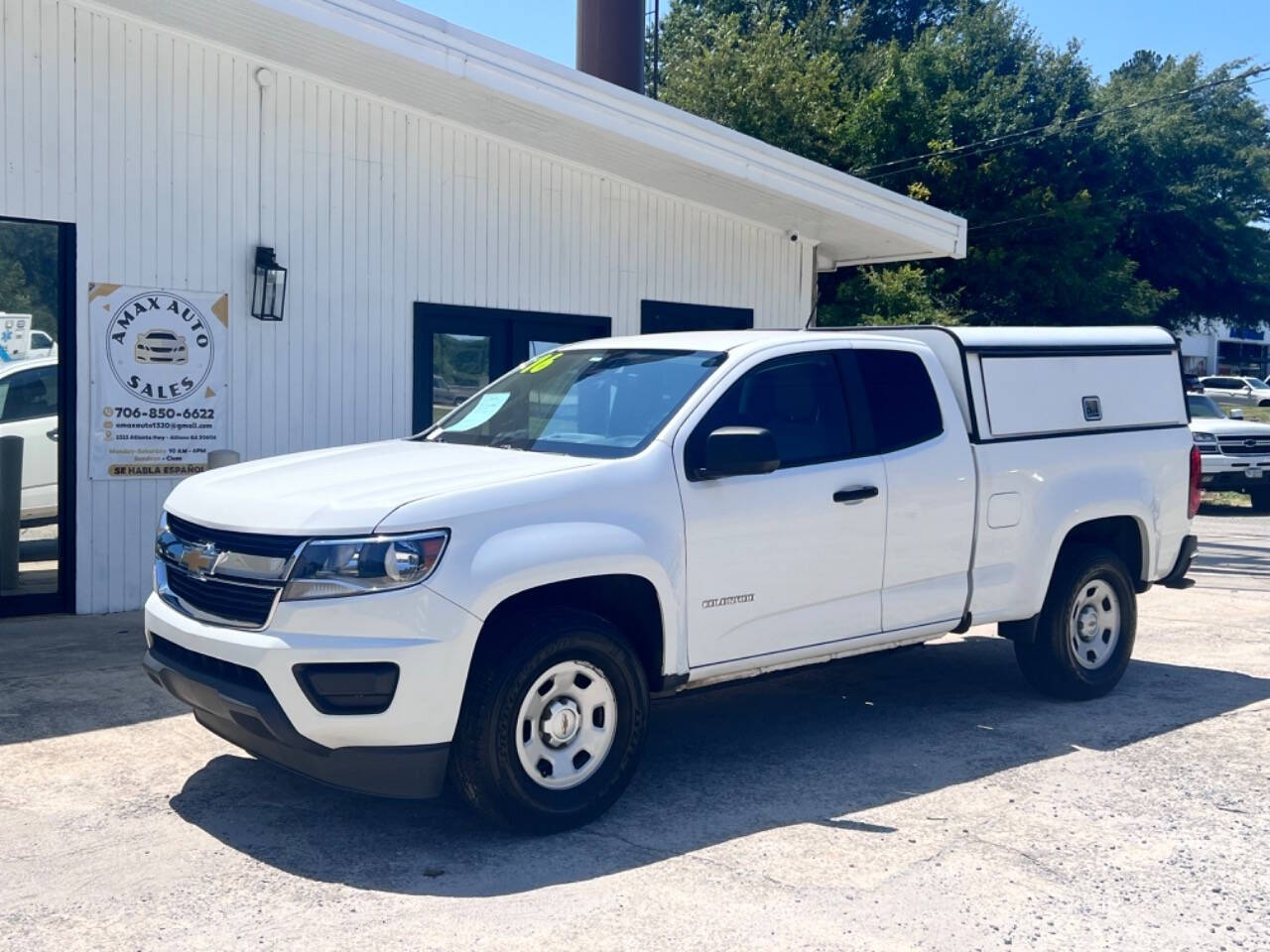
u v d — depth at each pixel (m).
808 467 5.80
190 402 9.30
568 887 4.42
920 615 6.30
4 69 8.36
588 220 11.78
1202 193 40.53
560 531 4.89
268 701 4.55
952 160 33.12
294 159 9.75
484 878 4.49
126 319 8.97
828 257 14.83
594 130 10.09
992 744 6.31
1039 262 33.91
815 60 31.84
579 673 4.96
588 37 13.49
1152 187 40.06
